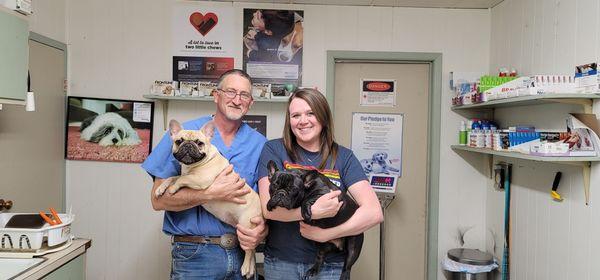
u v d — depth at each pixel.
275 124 2.76
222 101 1.58
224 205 1.51
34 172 2.42
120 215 2.79
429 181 2.81
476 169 2.79
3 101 1.69
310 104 1.39
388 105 2.82
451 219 2.80
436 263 2.79
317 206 1.19
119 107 2.75
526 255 2.25
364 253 2.84
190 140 1.43
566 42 1.88
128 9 2.74
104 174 2.78
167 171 1.56
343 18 2.77
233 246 1.60
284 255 1.41
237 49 2.75
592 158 1.62
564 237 1.89
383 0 2.67
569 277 1.84
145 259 2.79
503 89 2.06
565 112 1.88
